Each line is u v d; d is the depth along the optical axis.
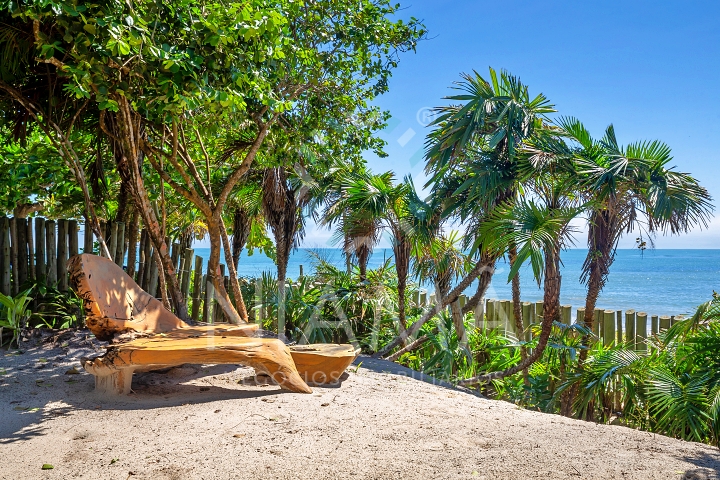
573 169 7.52
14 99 6.38
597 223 7.63
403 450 3.24
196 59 4.40
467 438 3.49
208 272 9.08
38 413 4.01
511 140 7.69
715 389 5.61
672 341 6.82
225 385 4.88
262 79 5.14
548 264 7.34
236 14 4.43
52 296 7.22
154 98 4.71
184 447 3.28
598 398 7.14
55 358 5.77
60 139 6.02
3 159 8.81
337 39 7.38
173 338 4.74
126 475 2.90
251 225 11.45
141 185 6.01
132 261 8.12
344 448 3.27
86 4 3.89
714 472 2.92
